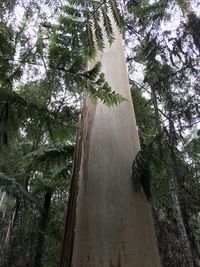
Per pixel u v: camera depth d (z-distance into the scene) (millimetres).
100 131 2518
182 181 4715
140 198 2215
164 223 5570
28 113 2674
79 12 2480
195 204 5582
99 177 2250
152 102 6207
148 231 2070
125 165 2332
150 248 1987
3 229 10484
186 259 5051
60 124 2861
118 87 2980
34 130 2803
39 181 6902
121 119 2635
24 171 7277
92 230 2002
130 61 6703
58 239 7938
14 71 2512
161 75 5672
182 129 4828
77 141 2652
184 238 5191
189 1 5453
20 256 8555
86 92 2490
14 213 8164
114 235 1956
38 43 2592
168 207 5895
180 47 5273
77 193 2277
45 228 7250
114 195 2139
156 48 4918
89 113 2658
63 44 2525
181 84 5898
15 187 5301
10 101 2568
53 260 7793
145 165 2340
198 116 5070
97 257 1888
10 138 2871
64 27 2611
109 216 2037
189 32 5301
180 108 5617
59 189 7066
